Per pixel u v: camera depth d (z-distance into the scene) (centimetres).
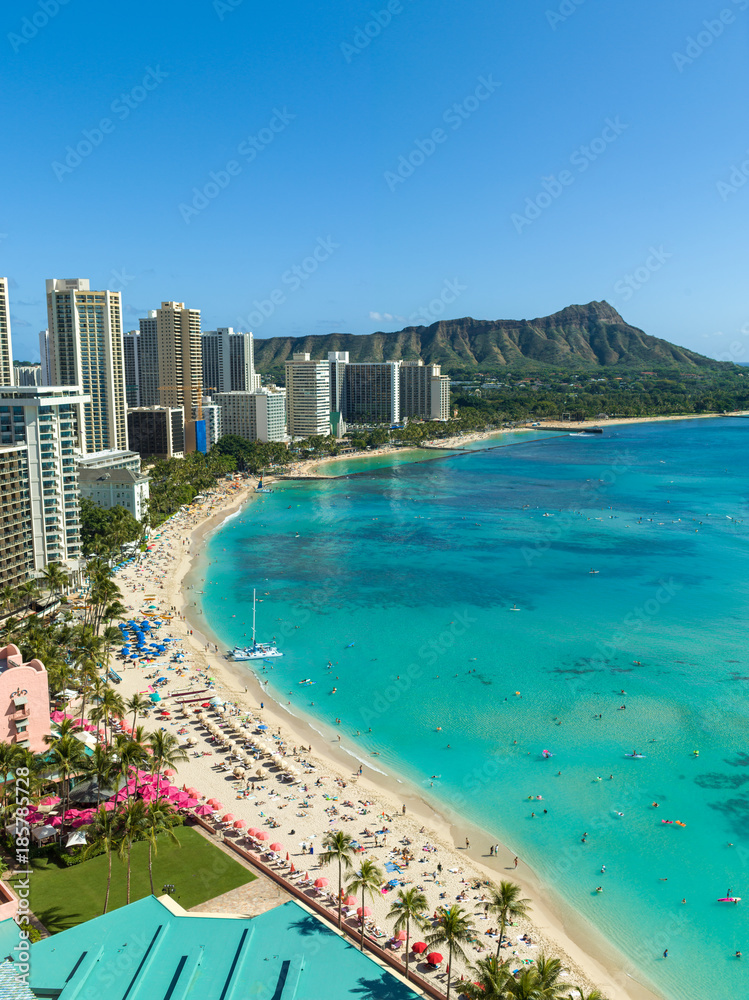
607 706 14475
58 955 6625
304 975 6456
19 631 15062
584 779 11988
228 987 6247
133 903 7400
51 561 19100
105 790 10075
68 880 8800
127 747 9519
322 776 11869
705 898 9331
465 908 8938
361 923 8038
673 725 13700
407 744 13088
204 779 11488
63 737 9812
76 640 14425
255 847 9769
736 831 10650
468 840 10400
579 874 9744
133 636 17662
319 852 9812
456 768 12312
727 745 12988
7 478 17875
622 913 9050
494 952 8219
